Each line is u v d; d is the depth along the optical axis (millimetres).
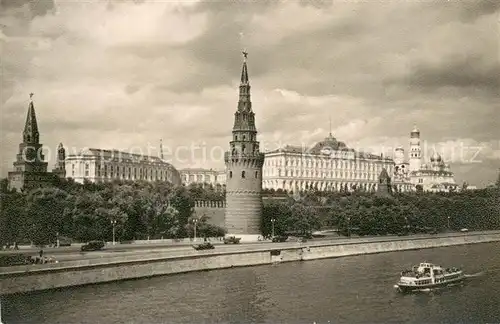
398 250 163625
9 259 99875
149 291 99188
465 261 140250
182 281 108500
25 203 131250
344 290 104688
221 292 100688
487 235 185500
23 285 91250
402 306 94625
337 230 186625
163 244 136625
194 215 161750
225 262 125312
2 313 84000
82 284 99188
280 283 109625
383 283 111250
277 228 172750
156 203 153750
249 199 161125
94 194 143500
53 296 92562
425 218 195000
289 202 192750
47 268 94562
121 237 138250
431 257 147500
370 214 184625
